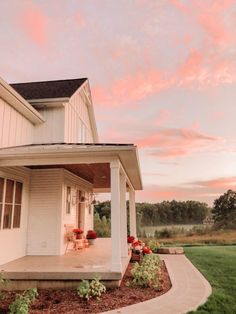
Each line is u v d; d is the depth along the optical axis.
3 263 7.29
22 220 8.69
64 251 9.23
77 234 10.21
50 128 10.86
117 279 6.10
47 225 9.00
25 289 6.10
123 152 6.87
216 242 22.72
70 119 11.87
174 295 5.69
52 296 5.55
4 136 8.34
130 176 11.22
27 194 9.12
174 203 32.56
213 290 6.18
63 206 9.35
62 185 9.30
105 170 9.90
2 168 7.58
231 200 31.48
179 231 25.56
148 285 6.28
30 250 8.84
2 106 8.33
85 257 8.27
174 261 10.91
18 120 9.40
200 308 4.78
